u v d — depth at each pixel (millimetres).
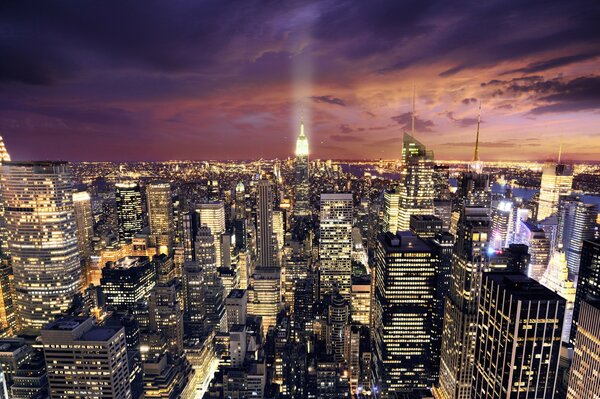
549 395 148250
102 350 187000
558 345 144750
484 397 167250
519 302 142375
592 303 134625
